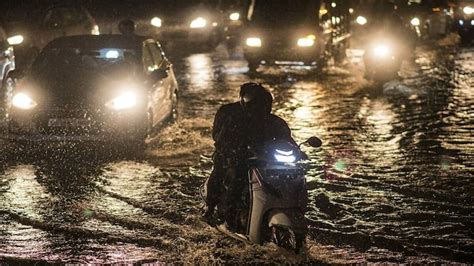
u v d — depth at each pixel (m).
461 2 78.69
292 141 16.86
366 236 18.36
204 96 40.97
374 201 21.33
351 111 36.25
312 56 50.44
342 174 24.22
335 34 55.41
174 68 54.22
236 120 16.80
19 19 49.03
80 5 53.97
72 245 17.64
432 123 32.94
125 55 30.00
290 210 15.67
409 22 56.28
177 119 33.69
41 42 49.38
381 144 28.70
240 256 16.77
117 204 20.94
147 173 24.38
